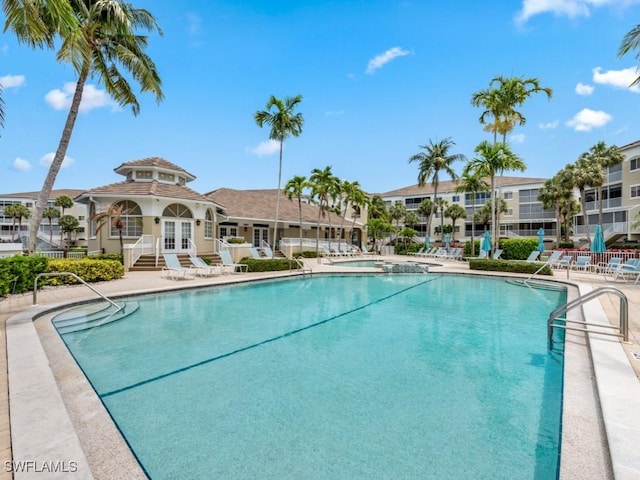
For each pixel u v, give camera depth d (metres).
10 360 4.24
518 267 16.53
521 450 2.96
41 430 2.62
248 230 28.70
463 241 51.25
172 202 19.88
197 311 8.87
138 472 2.47
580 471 2.36
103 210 19.05
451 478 2.60
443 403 3.84
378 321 7.83
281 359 5.30
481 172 21.05
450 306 9.60
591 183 28.67
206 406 3.77
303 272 16.55
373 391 4.15
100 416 3.31
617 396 3.25
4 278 8.83
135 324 7.46
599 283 12.45
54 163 12.48
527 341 6.22
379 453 2.92
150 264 17.36
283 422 3.43
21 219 47.72
